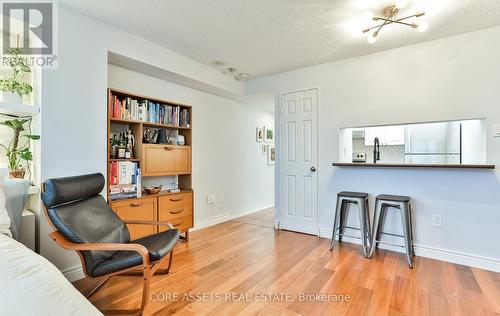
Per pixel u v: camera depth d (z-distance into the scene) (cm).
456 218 259
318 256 273
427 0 203
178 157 324
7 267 99
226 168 441
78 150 223
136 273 220
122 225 222
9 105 190
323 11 222
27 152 208
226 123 441
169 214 300
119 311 168
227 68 364
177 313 172
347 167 323
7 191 183
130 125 291
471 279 221
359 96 315
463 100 256
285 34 264
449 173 263
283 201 379
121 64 281
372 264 252
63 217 172
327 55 316
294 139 369
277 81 386
